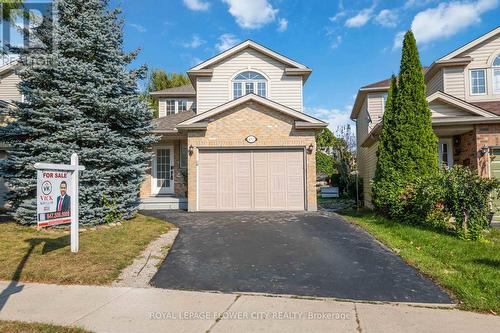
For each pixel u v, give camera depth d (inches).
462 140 489.7
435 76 605.6
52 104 359.9
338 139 1090.1
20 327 145.7
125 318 157.8
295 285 205.5
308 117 495.5
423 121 416.5
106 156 369.4
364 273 225.1
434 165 410.9
